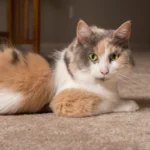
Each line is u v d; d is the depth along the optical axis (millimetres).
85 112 768
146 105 882
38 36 1815
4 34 1561
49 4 2439
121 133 668
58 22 2486
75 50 793
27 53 839
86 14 2559
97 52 765
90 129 686
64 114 771
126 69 790
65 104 767
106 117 768
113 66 766
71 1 2490
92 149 599
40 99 798
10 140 630
